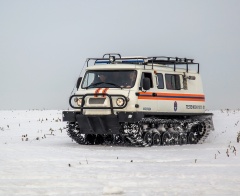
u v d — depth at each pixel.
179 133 41.84
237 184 18.94
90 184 18.95
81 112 39.00
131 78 38.53
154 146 38.53
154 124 40.22
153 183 19.20
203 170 22.77
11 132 51.16
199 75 44.94
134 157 28.55
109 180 19.84
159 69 40.66
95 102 38.44
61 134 48.56
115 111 38.03
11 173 21.23
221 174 21.44
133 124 37.69
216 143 43.28
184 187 18.36
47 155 27.36
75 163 24.70
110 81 38.91
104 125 38.28
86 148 34.88
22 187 18.23
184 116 43.94
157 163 25.55
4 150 28.59
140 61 40.69
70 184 18.95
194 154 30.45
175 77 42.28
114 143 41.56
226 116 56.84
